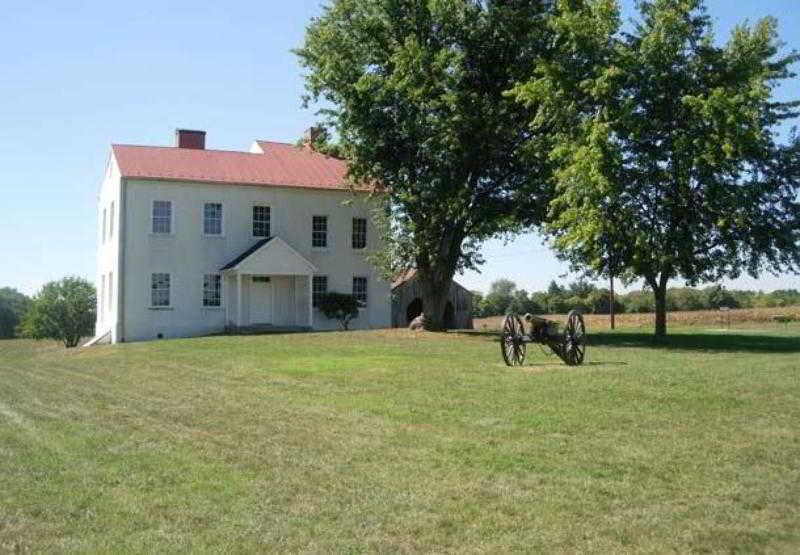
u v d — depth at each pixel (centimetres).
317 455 968
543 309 6444
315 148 3397
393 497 782
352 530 690
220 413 1304
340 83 3142
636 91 2673
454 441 1020
